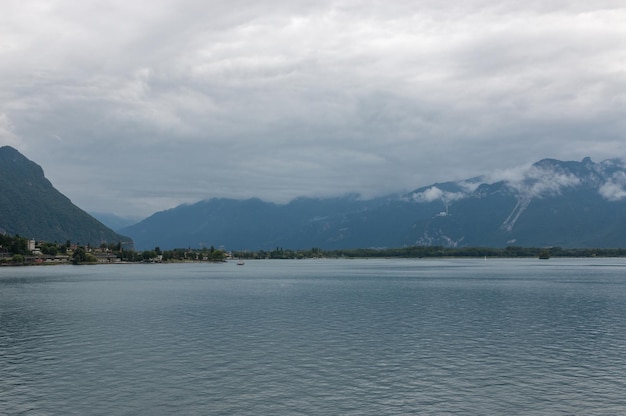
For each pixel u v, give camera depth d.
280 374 72.56
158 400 62.19
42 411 58.81
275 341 94.69
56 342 93.88
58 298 173.50
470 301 161.25
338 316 127.31
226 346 90.38
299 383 68.56
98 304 154.75
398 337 98.56
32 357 82.25
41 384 68.12
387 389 66.12
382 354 84.19
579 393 64.50
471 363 78.31
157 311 137.75
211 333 102.88
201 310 139.88
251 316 127.38
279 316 127.44
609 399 62.34
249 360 80.19
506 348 88.62
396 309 141.25
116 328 108.94
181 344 92.06
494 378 70.62
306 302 160.88
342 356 82.88
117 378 70.69
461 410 59.00
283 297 178.12
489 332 103.88
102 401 61.91
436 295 182.62
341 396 63.53
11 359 81.00
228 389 66.06
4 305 151.88
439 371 74.00
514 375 72.00
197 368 75.50
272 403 61.19
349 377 71.12
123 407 60.00
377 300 166.12
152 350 87.19
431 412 58.41
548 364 77.75
